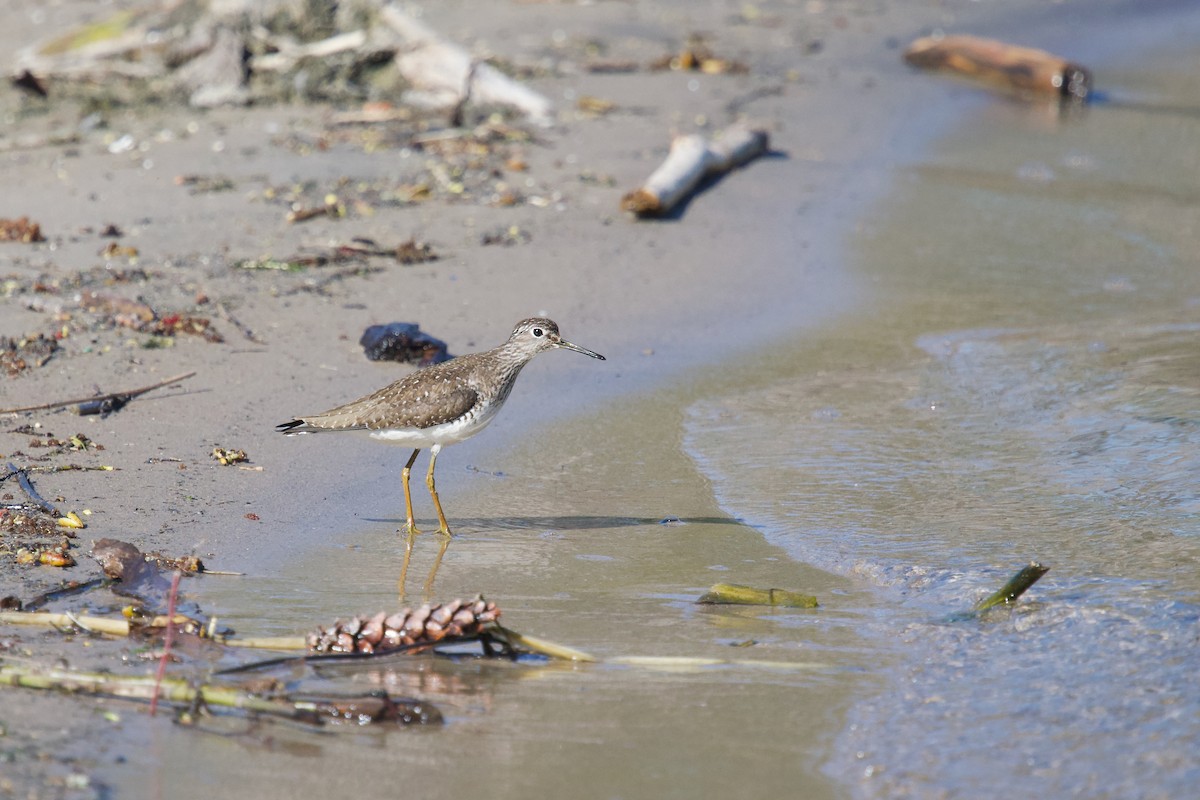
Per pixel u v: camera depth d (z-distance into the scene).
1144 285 18.11
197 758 7.30
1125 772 7.17
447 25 31.86
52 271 15.88
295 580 9.81
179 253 16.86
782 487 11.91
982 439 12.92
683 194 20.80
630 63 29.02
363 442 12.71
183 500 11.01
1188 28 40.16
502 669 8.52
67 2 30.55
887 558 10.31
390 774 7.28
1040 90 30.95
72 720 7.56
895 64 32.50
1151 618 8.94
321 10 25.42
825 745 7.62
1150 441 12.38
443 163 21.48
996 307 17.22
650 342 15.77
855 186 22.56
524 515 11.34
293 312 15.39
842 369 15.12
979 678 8.32
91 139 22.09
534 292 16.73
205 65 24.70
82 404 12.56
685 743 7.66
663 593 9.82
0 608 8.88
